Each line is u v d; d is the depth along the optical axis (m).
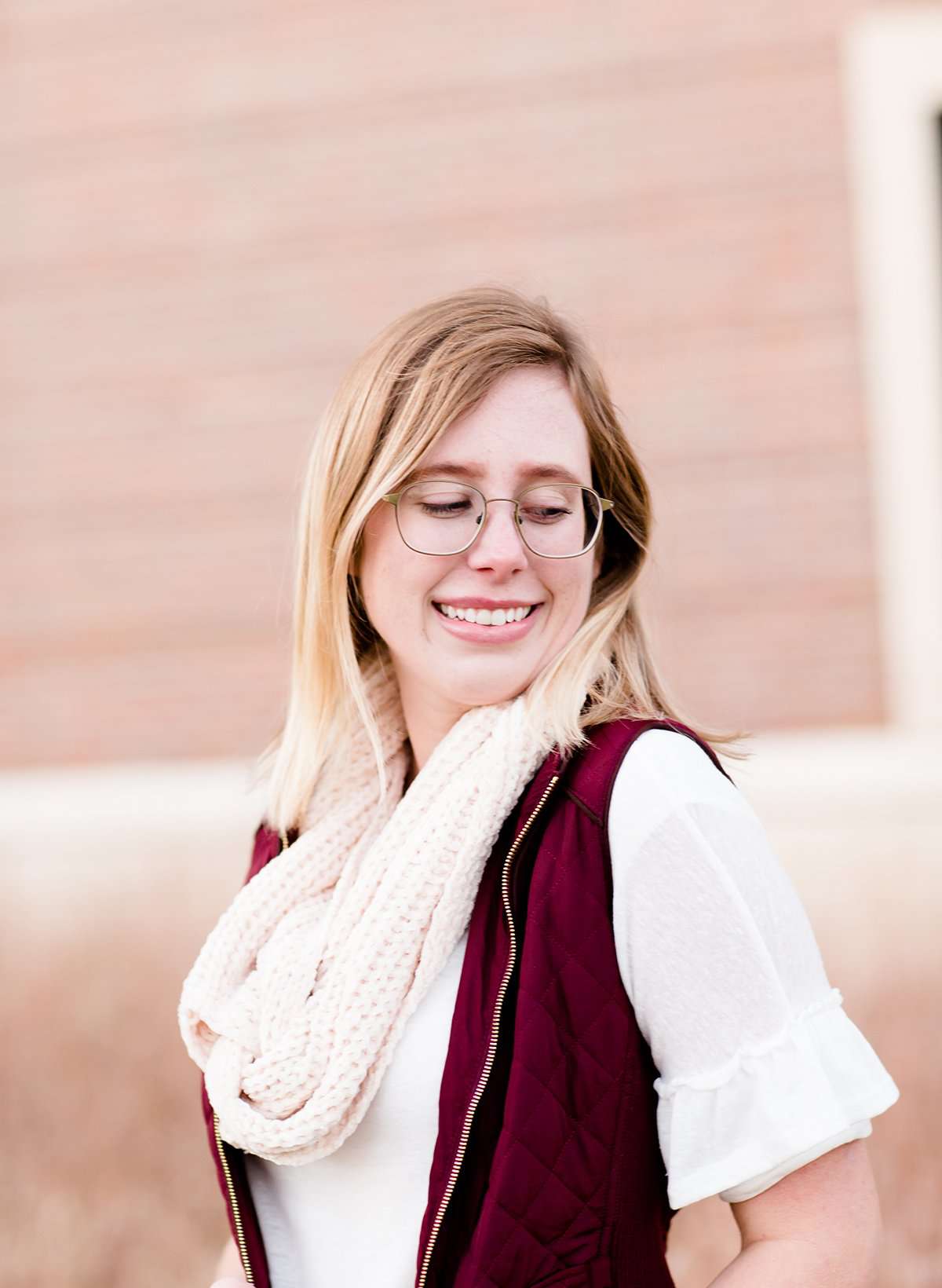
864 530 5.89
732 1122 1.37
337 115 6.33
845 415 5.92
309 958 1.67
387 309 6.29
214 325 6.45
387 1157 1.56
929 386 5.84
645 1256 1.47
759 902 1.42
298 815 1.90
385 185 6.29
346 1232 1.59
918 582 5.83
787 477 5.96
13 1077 4.47
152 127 6.50
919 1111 3.76
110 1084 4.40
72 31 6.54
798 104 5.95
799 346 5.96
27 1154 4.23
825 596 5.92
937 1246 3.43
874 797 4.85
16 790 6.14
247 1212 1.65
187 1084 4.37
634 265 6.07
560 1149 1.44
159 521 6.48
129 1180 4.12
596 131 6.10
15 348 6.62
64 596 6.54
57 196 6.58
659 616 6.04
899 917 4.63
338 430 1.74
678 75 6.04
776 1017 1.38
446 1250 1.47
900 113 5.86
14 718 6.54
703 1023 1.39
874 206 5.88
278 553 6.38
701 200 6.02
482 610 1.66
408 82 6.25
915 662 5.81
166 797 5.62
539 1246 1.43
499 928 1.55
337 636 1.79
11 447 6.62
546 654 1.68
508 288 1.81
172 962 4.86
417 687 1.83
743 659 5.97
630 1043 1.45
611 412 1.76
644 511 1.79
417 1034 1.57
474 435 1.64
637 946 1.43
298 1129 1.54
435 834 1.61
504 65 6.17
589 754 1.55
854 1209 1.37
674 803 1.44
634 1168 1.45
